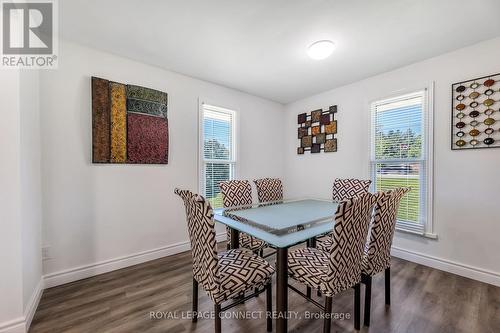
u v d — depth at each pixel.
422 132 2.60
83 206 2.24
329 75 2.98
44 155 2.03
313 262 1.59
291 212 2.12
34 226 1.79
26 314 1.55
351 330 1.55
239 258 1.61
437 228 2.46
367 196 1.34
